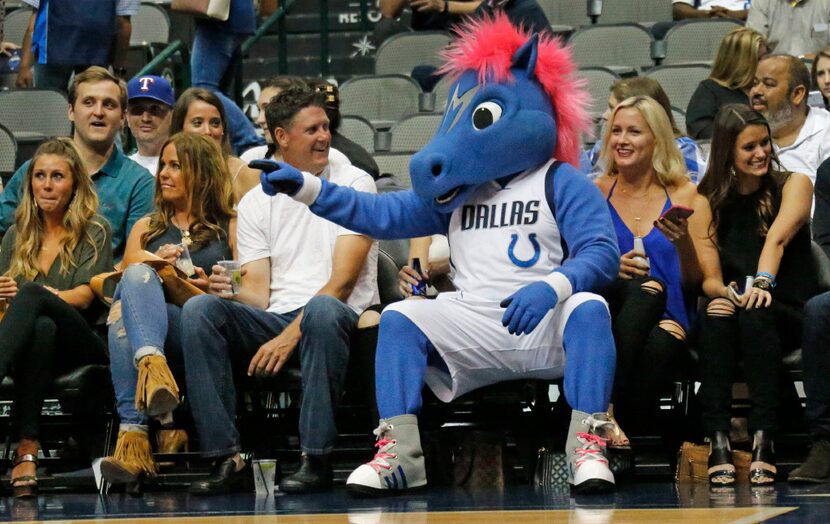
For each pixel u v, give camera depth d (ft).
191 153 32.63
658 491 27.17
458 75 28.60
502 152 27.63
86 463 31.45
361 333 29.48
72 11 49.93
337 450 30.71
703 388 28.96
